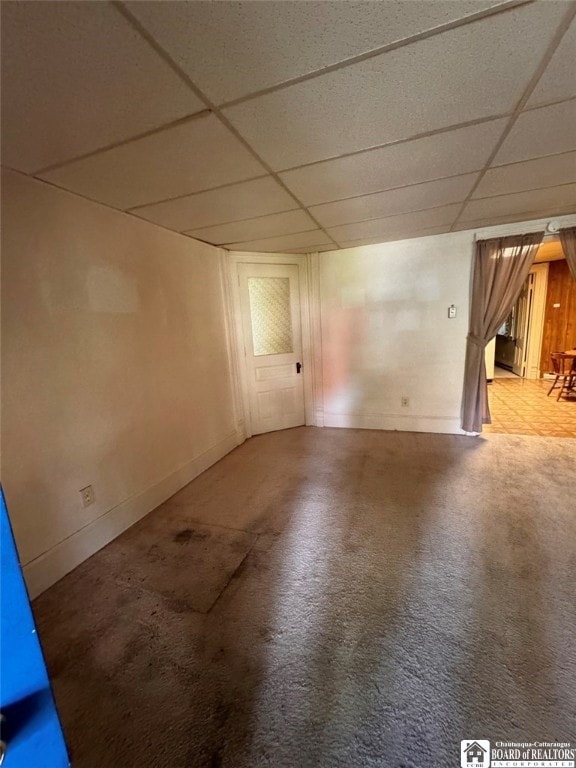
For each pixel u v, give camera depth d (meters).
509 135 1.51
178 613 1.55
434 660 1.26
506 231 3.13
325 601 1.56
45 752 0.59
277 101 1.21
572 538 1.90
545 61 1.06
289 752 1.02
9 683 0.56
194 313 2.96
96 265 2.04
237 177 1.80
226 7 0.82
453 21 0.90
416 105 1.27
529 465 2.84
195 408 2.98
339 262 3.75
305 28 0.90
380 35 0.94
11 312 1.61
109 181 1.76
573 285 5.90
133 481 2.31
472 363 3.44
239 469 3.08
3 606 0.55
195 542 2.06
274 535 2.09
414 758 0.98
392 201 2.29
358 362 3.90
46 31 0.85
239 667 1.28
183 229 2.65
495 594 1.55
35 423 1.71
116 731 1.09
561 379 5.99
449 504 2.31
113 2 0.79
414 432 3.79
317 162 1.68
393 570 1.73
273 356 3.97
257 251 3.59
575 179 2.05
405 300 3.59
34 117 1.21
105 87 1.08
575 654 1.25
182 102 1.18
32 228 1.69
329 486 2.67
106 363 2.11
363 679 1.21
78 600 1.65
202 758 1.01
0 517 0.54
